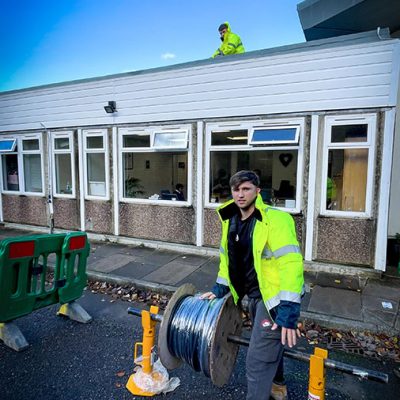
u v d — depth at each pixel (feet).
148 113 23.38
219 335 7.43
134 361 10.09
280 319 6.48
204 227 22.26
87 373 10.03
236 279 7.73
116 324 13.33
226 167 21.56
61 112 27.02
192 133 22.06
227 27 24.99
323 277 17.75
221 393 9.16
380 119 17.12
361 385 9.52
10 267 11.14
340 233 18.33
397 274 18.25
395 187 21.53
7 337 11.48
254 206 7.20
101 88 24.94
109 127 25.03
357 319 12.95
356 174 18.10
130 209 24.89
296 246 6.79
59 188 28.50
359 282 17.02
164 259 21.15
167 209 23.41
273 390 8.52
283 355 7.09
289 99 19.01
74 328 12.97
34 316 14.02
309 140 18.70
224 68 20.58
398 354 10.99
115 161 25.11
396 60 16.49
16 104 29.27
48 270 19.65
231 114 20.66
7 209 31.58
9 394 9.11
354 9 20.48
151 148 23.34
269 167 20.43
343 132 18.06
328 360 6.53
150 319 9.11
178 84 22.12
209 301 8.18
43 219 29.43
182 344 7.92
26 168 30.09
